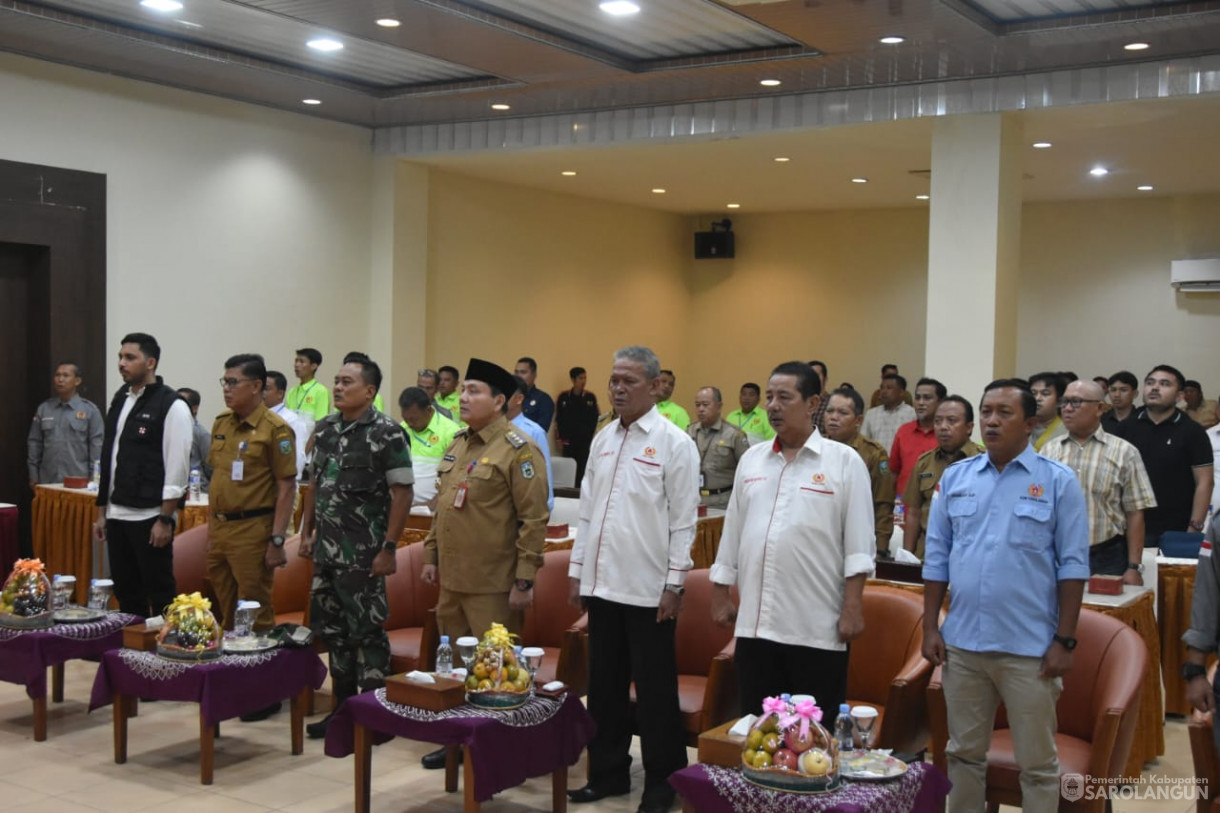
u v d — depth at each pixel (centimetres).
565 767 449
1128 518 563
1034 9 744
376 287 1165
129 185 962
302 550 555
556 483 997
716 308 1617
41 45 869
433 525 527
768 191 1354
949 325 905
